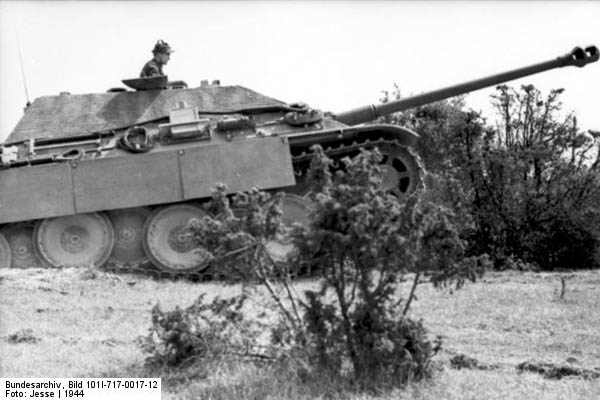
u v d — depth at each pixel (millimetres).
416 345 11250
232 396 10453
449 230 11398
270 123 25578
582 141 29859
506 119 30438
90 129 25859
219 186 11797
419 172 25203
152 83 26844
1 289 19938
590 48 26734
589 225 28531
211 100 26578
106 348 13531
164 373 11750
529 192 28688
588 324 15805
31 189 24312
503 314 16625
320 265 11422
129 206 24312
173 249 24844
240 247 11422
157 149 24797
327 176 11430
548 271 26281
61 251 24828
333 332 11094
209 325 12133
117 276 22625
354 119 27516
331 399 10367
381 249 11070
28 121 26391
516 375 11844
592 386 11359
